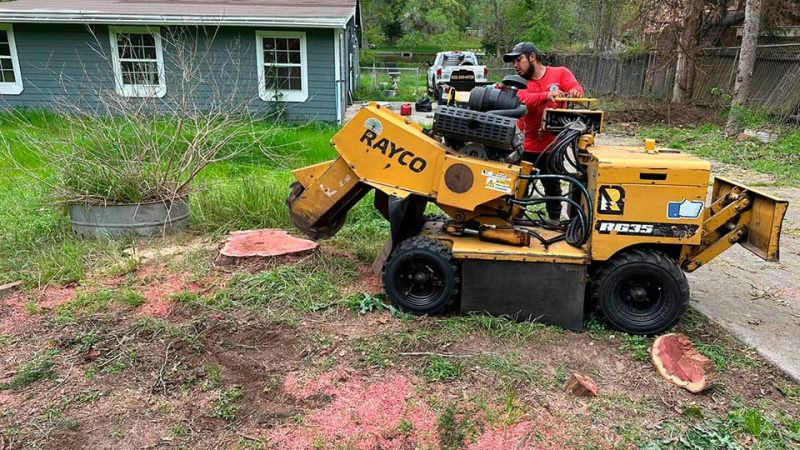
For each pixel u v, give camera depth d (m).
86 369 3.24
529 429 2.83
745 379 3.31
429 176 3.77
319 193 4.12
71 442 2.69
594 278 3.72
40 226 5.38
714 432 2.83
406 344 3.51
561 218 5.11
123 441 2.70
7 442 2.68
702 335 3.79
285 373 3.23
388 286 3.90
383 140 3.82
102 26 12.60
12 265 4.64
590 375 3.28
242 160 8.12
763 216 3.48
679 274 3.54
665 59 16.86
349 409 2.94
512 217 4.01
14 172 7.21
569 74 4.73
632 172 3.44
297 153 8.68
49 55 12.84
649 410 3.00
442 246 3.81
